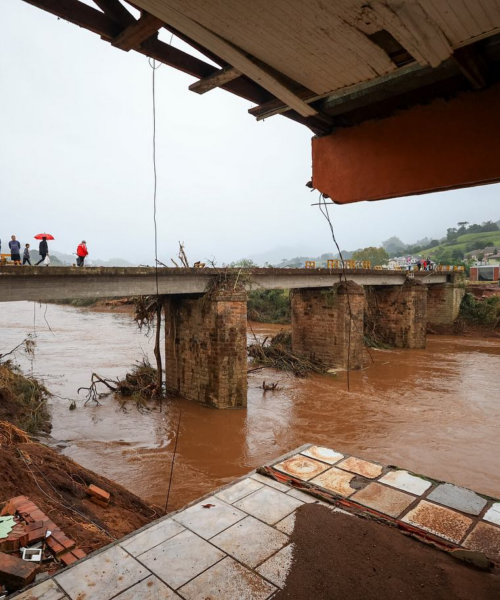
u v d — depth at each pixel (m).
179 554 4.65
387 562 4.51
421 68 4.02
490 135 4.05
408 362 29.12
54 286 14.59
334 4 2.78
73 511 7.48
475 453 14.40
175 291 18.02
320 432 16.25
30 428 14.62
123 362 26.86
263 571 4.39
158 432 15.98
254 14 2.92
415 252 163.50
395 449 14.69
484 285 54.38
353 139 5.00
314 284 26.56
